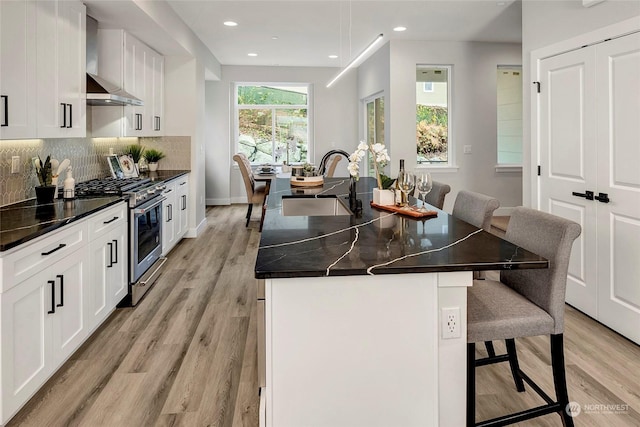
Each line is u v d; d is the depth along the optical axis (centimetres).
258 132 936
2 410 186
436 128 669
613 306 302
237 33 604
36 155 333
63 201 315
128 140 558
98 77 395
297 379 160
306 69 888
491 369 255
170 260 494
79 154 414
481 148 660
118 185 394
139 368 256
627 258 288
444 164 675
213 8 492
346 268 151
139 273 373
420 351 164
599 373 248
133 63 465
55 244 232
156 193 424
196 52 612
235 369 255
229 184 912
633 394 227
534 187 382
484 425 179
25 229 216
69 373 250
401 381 164
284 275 149
